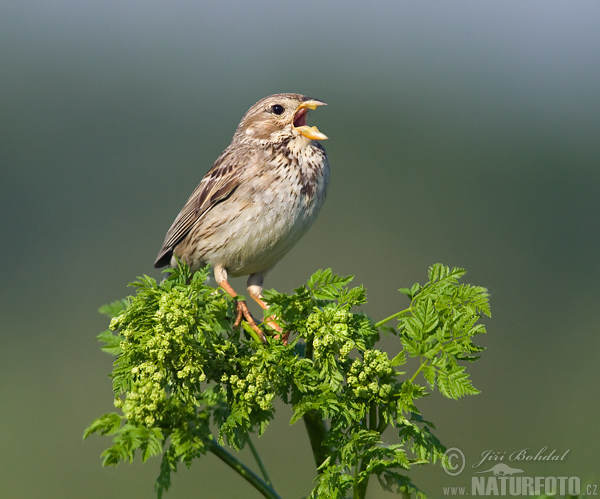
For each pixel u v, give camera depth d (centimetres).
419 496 511
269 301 533
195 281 505
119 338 518
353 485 508
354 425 523
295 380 519
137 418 466
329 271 532
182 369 488
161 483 466
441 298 540
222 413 514
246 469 507
